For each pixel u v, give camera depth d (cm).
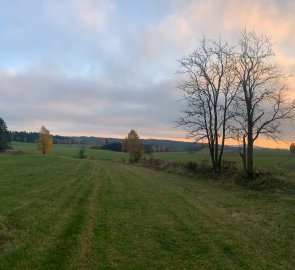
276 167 4694
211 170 3784
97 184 2788
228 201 2048
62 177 3266
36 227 1231
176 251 1015
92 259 914
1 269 821
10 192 2116
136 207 1752
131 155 8494
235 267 889
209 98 3778
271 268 890
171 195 2262
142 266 882
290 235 1239
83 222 1346
